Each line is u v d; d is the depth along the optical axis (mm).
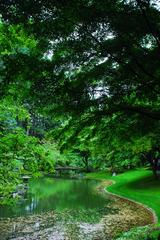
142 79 9492
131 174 60656
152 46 9680
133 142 13297
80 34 8438
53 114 10047
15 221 27172
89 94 9594
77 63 9062
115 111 10180
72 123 10875
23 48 9703
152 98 10344
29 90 9320
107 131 12234
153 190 40844
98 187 51094
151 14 8312
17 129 15531
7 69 8695
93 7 7766
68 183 57281
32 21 8086
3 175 15727
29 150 15008
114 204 35406
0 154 15023
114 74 9492
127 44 8711
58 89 9211
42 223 26547
